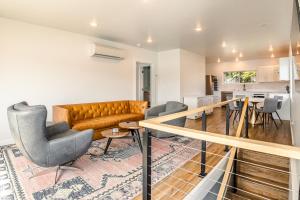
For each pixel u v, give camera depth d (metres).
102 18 3.46
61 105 3.88
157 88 6.96
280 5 2.87
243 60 8.98
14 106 2.31
